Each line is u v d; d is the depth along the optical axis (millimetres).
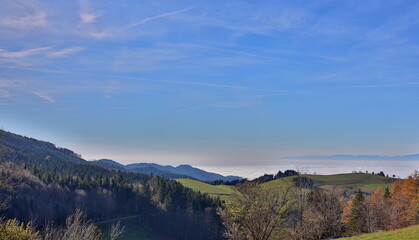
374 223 67188
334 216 57469
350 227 69375
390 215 68625
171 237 146750
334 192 62188
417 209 65750
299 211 47094
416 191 71812
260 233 43656
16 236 21453
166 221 152125
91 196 144000
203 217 148250
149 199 165125
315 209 56125
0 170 24625
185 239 146750
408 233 30922
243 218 44156
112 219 142750
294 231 47562
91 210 137000
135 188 176250
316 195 58500
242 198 44438
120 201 159500
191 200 160125
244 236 44781
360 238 34781
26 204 87000
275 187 45844
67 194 133250
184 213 152625
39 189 115125
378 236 33156
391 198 79812
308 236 49062
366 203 70938
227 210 45625
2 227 21375
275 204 44156
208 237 144625
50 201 113125
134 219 149500
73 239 21625
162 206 157875
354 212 70812
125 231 130750
